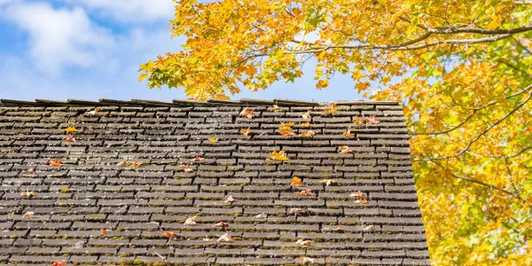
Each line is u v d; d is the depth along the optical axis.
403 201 9.61
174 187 9.99
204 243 9.04
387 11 13.88
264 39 14.59
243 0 15.09
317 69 15.27
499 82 15.10
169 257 8.84
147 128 11.22
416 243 8.92
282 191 9.88
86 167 10.40
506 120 15.72
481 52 15.38
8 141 10.93
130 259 8.83
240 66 15.26
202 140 10.93
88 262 8.79
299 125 11.20
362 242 8.97
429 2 13.09
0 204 9.68
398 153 10.52
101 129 11.20
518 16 13.54
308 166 10.34
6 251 8.91
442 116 14.90
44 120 11.45
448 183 15.65
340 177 10.09
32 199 9.78
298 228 9.23
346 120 11.29
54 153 10.69
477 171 15.87
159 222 9.39
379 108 11.56
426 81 15.21
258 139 10.93
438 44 14.50
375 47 14.55
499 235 14.09
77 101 11.80
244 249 8.94
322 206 9.58
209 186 10.01
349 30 14.43
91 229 9.29
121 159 10.55
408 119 15.26
